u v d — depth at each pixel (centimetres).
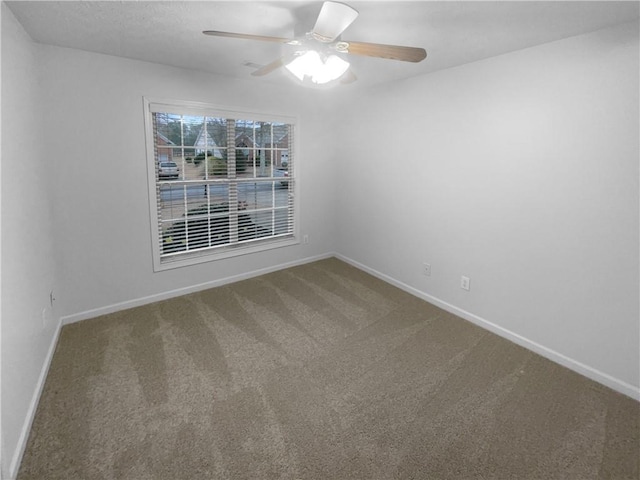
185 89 311
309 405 200
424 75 309
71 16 192
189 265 348
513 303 266
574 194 222
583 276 223
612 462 164
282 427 183
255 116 361
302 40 174
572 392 212
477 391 213
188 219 343
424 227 333
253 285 375
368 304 333
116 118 282
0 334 146
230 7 178
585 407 200
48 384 211
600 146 206
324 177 435
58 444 168
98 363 234
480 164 275
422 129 320
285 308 322
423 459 165
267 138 385
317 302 336
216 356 246
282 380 221
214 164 352
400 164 349
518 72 241
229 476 154
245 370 231
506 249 266
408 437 178
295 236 428
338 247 460
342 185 434
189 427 181
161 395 205
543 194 238
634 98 191
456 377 226
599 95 204
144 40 233
